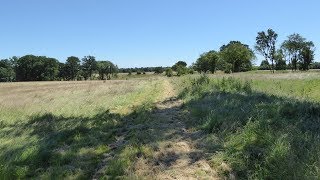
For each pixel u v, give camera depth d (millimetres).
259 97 16391
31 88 59156
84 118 15539
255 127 9516
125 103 21641
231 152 8406
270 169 7137
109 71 165000
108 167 8219
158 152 9227
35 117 16078
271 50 120875
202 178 7316
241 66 114250
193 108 15086
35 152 9383
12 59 155625
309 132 8938
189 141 10195
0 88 63312
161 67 174875
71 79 164500
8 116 17719
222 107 13711
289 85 28547
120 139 11297
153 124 12984
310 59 122062
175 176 7523
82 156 9398
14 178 7984
